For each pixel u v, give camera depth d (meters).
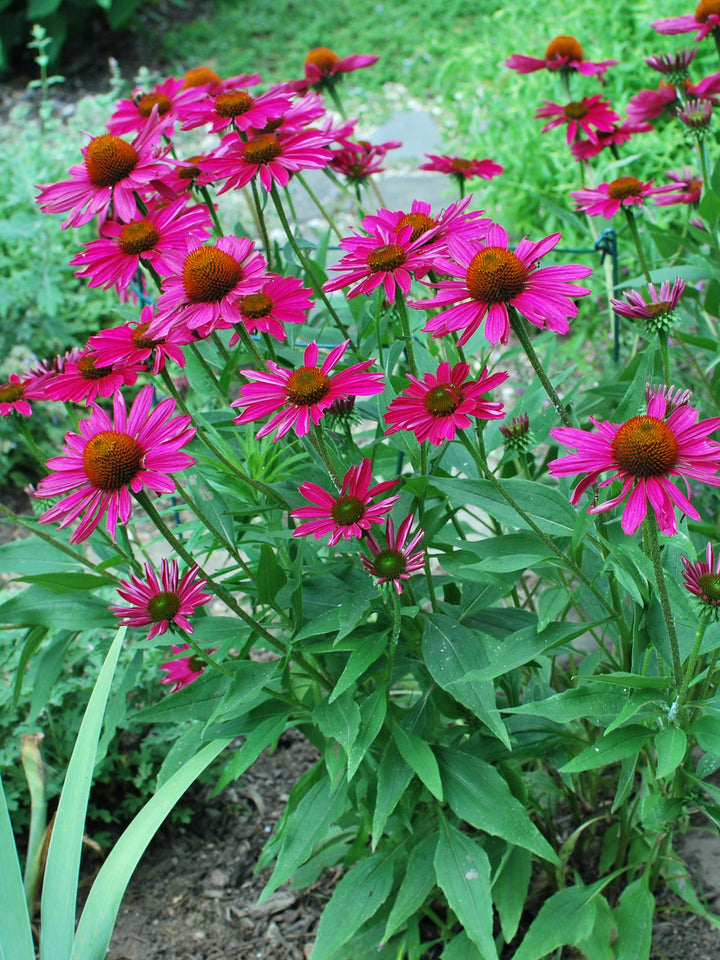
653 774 0.79
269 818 1.05
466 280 0.64
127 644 1.04
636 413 0.67
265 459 0.80
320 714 0.74
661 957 0.85
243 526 0.78
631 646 0.74
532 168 1.87
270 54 3.06
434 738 0.80
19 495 1.62
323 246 1.01
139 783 1.01
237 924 0.96
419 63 2.85
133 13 3.22
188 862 1.02
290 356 0.88
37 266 1.73
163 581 0.69
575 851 0.93
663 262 1.06
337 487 0.70
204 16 3.36
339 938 0.77
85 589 0.84
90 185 0.78
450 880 0.74
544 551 0.71
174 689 0.84
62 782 1.00
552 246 0.64
